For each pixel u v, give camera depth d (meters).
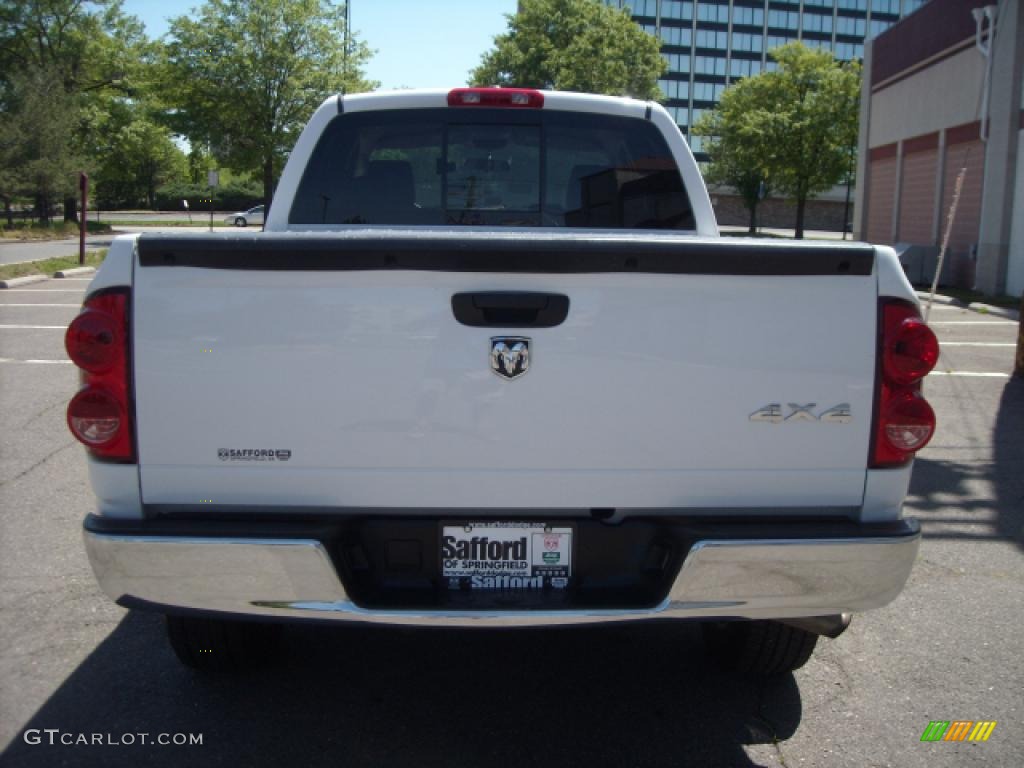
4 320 13.15
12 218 40.75
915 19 23.56
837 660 3.87
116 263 2.66
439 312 2.67
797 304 2.73
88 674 3.60
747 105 40.19
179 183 71.06
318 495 2.73
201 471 2.71
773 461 2.77
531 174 4.37
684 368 2.72
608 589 2.86
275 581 2.67
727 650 3.64
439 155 4.34
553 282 2.67
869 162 27.45
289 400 2.69
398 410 2.70
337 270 2.64
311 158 4.29
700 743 3.21
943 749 3.21
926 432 2.79
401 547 2.83
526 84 47.75
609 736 3.25
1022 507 5.90
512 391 2.71
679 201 4.43
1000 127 18.28
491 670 3.73
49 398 8.39
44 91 37.06
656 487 2.77
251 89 38.12
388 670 3.71
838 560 2.73
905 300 2.76
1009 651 3.96
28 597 4.28
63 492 5.80
